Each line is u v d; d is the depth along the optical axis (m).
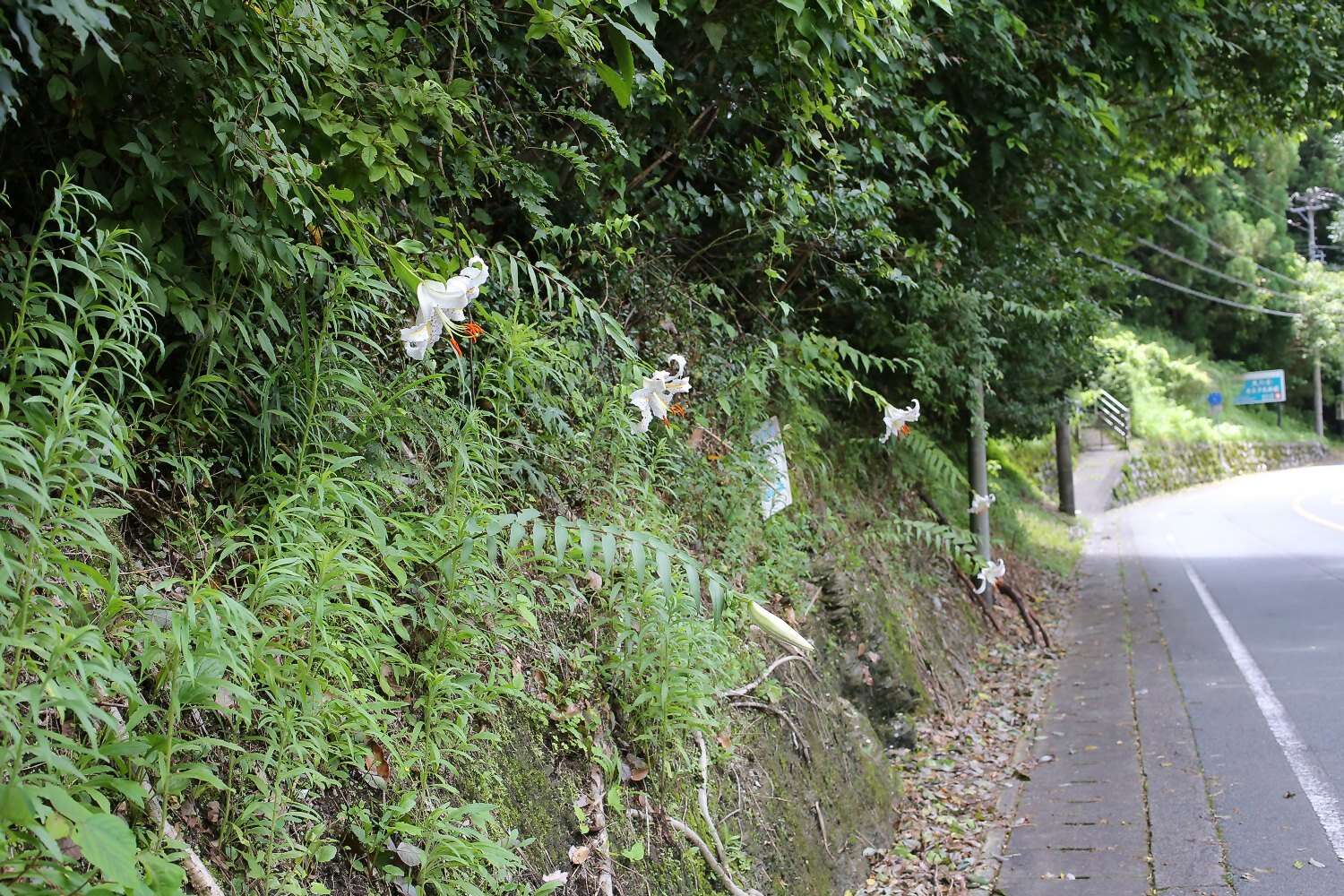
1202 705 6.59
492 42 3.74
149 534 2.39
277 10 2.40
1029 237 8.66
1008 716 7.04
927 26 6.35
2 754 1.40
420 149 3.18
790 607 4.99
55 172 2.07
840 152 5.70
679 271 5.55
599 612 3.50
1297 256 45.06
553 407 3.75
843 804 4.57
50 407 2.01
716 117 5.01
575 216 4.60
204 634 1.87
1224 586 11.76
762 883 3.52
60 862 1.42
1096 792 5.21
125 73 2.23
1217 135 12.04
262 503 2.65
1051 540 16.97
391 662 2.58
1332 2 9.83
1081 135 7.73
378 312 2.79
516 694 2.79
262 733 2.12
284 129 2.66
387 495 2.70
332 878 2.13
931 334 7.68
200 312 2.50
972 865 4.46
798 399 5.77
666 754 3.31
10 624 1.62
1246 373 43.00
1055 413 11.73
